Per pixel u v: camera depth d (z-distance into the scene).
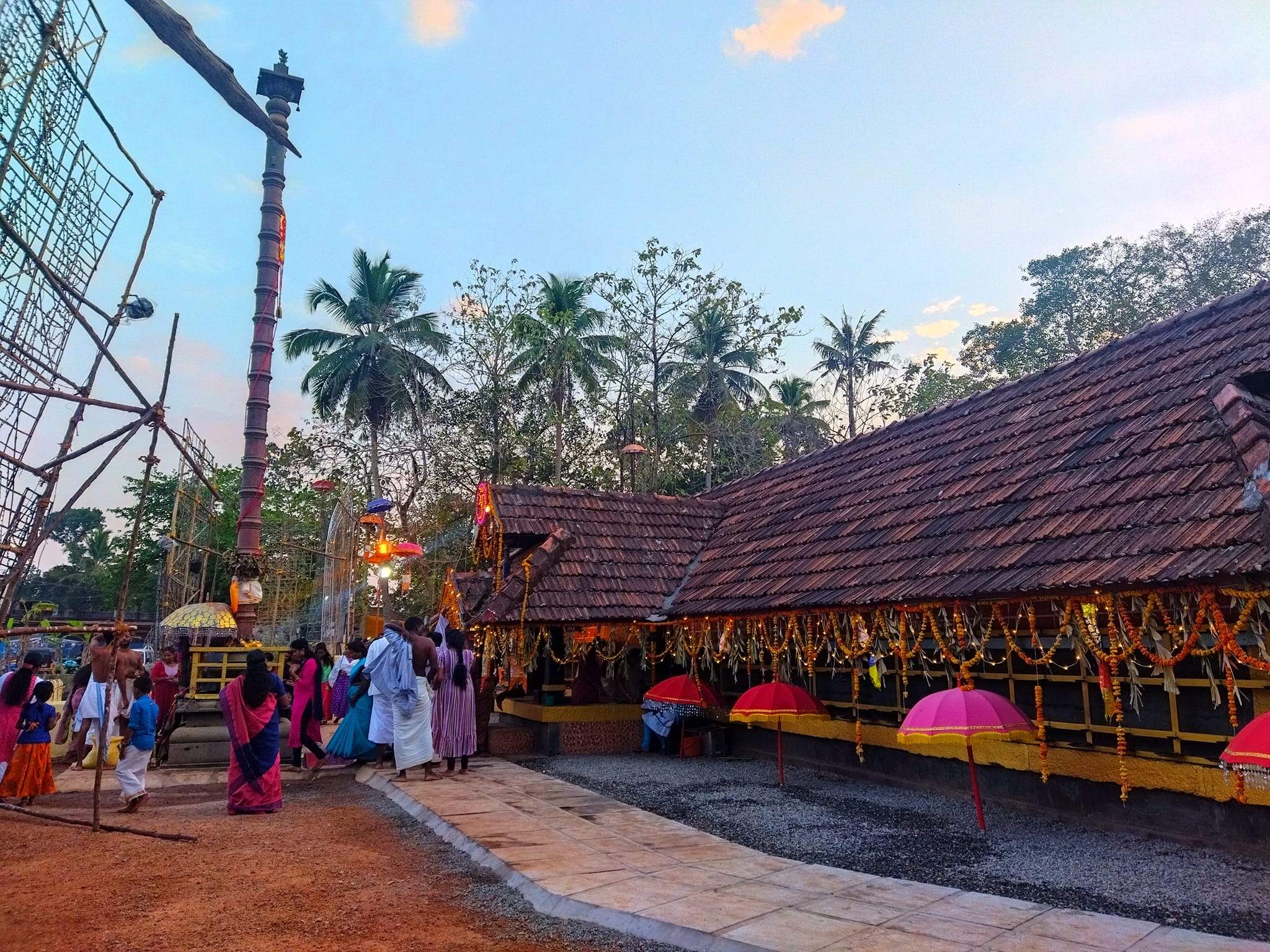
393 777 9.89
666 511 15.11
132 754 8.28
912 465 11.63
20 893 5.34
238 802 8.16
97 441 6.55
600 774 10.69
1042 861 6.44
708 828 7.71
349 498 27.16
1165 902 5.39
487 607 11.96
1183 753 6.91
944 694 7.07
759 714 9.27
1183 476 7.19
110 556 39.78
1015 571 7.48
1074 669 7.93
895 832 7.49
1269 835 6.23
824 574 10.13
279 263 13.43
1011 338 39.91
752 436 34.31
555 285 36.31
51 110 5.96
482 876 6.01
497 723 14.59
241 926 4.83
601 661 13.09
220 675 12.27
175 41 6.06
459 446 32.88
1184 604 6.11
